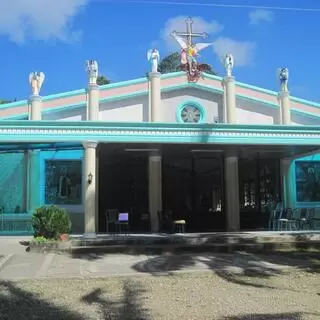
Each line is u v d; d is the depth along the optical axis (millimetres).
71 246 15430
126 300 8750
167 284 10250
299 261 13406
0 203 20266
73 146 19031
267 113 22188
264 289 9766
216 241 16188
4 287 10039
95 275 11336
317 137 18453
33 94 20531
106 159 22438
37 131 16922
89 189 16969
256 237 16484
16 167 20547
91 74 20859
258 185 24000
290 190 22625
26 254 14836
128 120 21094
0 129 16781
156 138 17469
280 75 22250
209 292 9438
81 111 20984
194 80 21547
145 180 22375
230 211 20203
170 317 7562
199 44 21969
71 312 7922
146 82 21328
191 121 21453
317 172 23125
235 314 7719
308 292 9508
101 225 21953
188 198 22844
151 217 20266
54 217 15891
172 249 15289
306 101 22484
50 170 20625
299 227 20172
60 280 10789
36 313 7895
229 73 21672
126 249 15188
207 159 23094
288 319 7410
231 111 21391
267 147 19391
